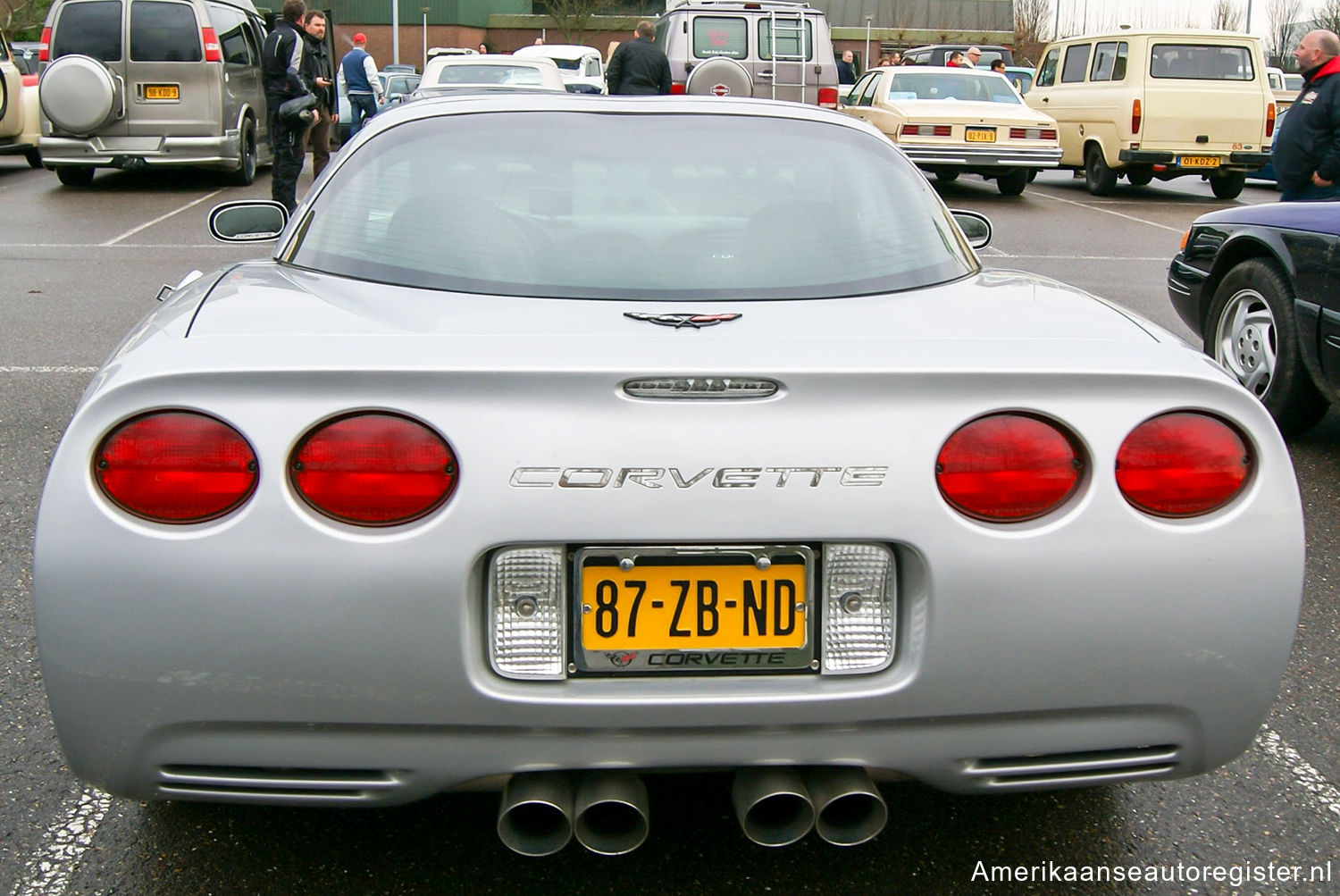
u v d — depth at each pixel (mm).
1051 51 18094
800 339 2061
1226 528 2021
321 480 1893
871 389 1954
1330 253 4797
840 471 1934
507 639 1949
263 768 1981
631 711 1944
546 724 1944
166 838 2418
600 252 2498
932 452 1952
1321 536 4254
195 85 13586
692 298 2383
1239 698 2074
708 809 2520
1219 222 5656
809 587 1976
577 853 2379
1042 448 1981
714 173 2773
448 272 2455
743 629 1974
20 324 7160
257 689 1912
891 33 54656
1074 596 1978
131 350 2096
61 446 1953
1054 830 2510
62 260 9469
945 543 1947
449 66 15469
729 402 1932
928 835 2480
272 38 11109
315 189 2873
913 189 2896
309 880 2291
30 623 3348
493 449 1895
